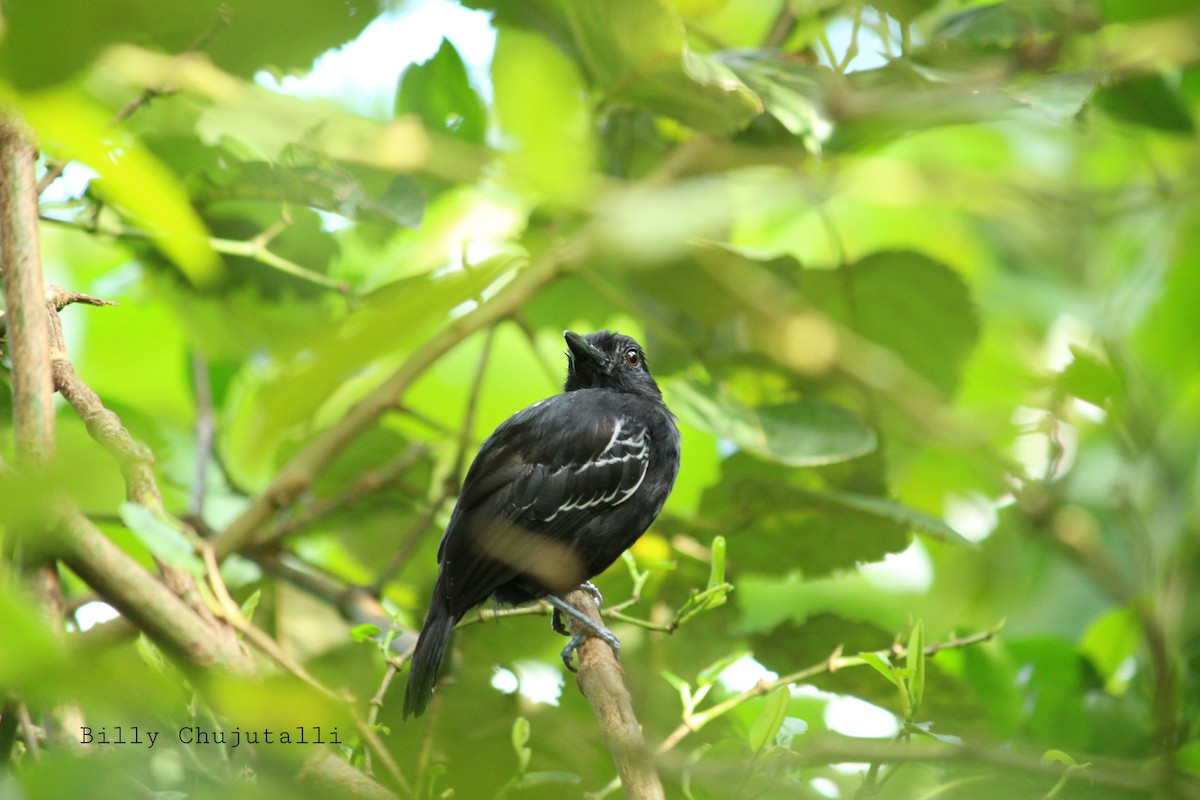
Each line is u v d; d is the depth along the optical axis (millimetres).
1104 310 11000
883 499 9898
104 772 2348
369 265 11664
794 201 9883
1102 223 11273
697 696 6781
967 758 5906
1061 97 8234
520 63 8461
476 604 9539
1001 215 11828
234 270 10586
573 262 9617
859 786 6105
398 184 8977
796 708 9797
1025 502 10289
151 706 1806
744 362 10797
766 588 14422
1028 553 12750
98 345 12953
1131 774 6438
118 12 1750
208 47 5457
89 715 1875
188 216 3133
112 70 5254
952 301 10875
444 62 9516
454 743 7582
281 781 2297
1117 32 9055
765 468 10805
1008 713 8977
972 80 8914
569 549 10055
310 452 9812
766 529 10070
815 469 10836
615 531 10445
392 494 11383
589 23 7520
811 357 10414
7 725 4293
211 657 3662
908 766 7133
